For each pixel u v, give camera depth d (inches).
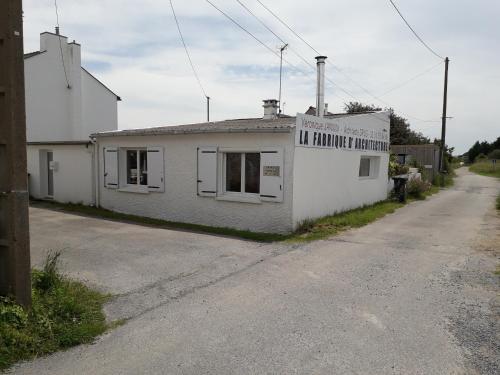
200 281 238.1
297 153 385.7
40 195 617.3
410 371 137.7
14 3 164.2
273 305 199.2
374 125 609.0
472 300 204.2
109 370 139.2
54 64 805.2
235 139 410.6
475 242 342.6
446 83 1202.0
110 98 924.6
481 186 1114.1
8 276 172.9
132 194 503.2
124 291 219.9
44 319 166.2
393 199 692.1
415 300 204.5
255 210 402.9
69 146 569.6
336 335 165.3
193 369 139.9
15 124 167.5
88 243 336.5
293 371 138.3
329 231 387.9
